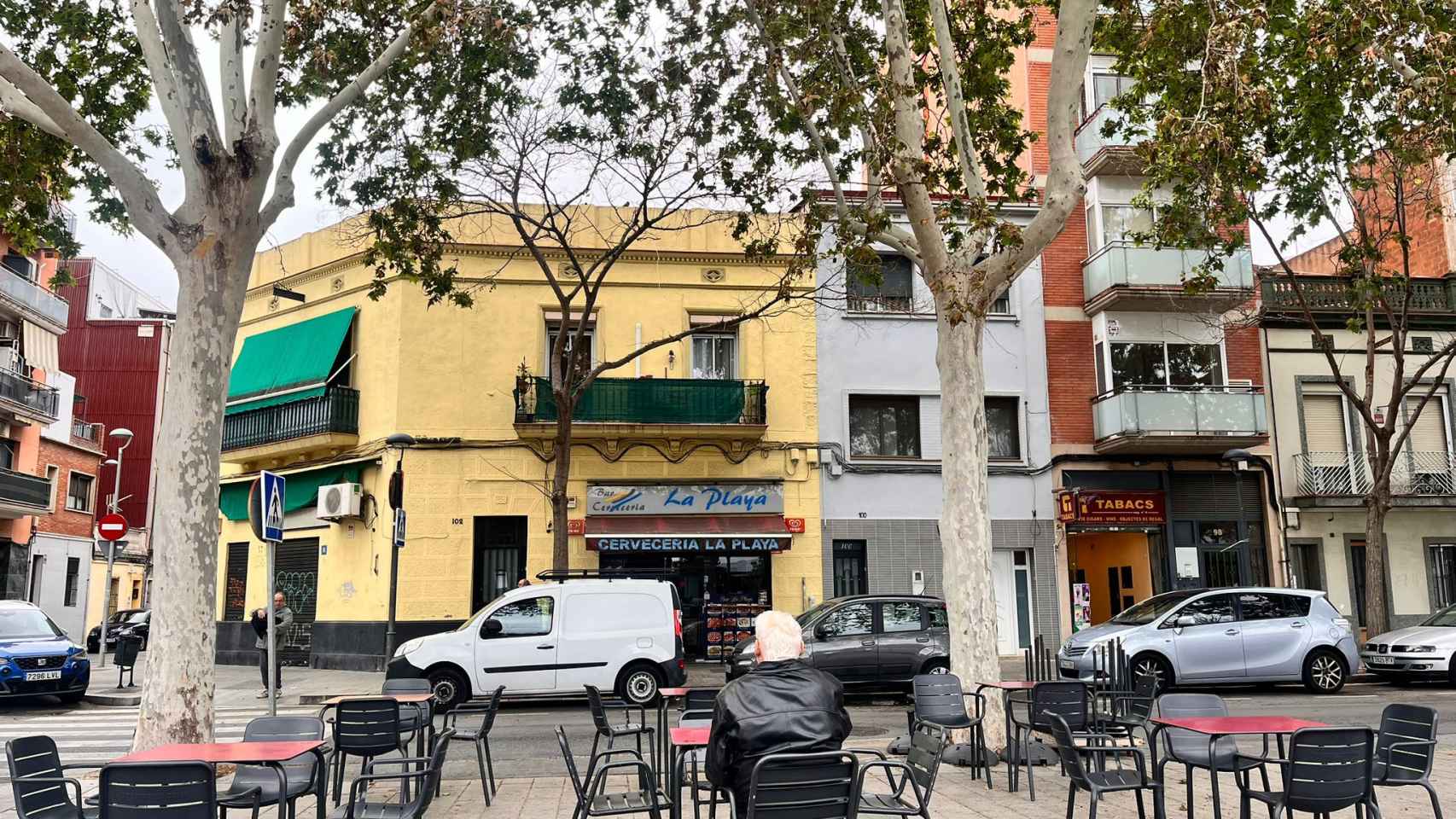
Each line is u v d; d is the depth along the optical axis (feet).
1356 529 77.00
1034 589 73.41
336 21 42.75
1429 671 56.85
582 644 49.26
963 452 32.76
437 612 67.77
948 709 28.55
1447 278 80.53
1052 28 79.51
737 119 48.16
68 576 120.26
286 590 75.92
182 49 29.91
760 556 71.46
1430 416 79.56
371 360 72.38
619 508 69.41
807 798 15.39
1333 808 18.45
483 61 45.91
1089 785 20.79
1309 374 78.28
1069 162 32.35
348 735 23.65
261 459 78.64
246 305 82.38
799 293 73.20
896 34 33.68
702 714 25.50
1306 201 60.13
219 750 19.38
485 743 28.32
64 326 112.78
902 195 32.94
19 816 16.75
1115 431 72.33
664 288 73.10
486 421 70.18
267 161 30.58
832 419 73.26
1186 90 44.68
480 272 71.51
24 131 39.50
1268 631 53.21
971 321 33.45
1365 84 45.55
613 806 21.04
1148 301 74.33
